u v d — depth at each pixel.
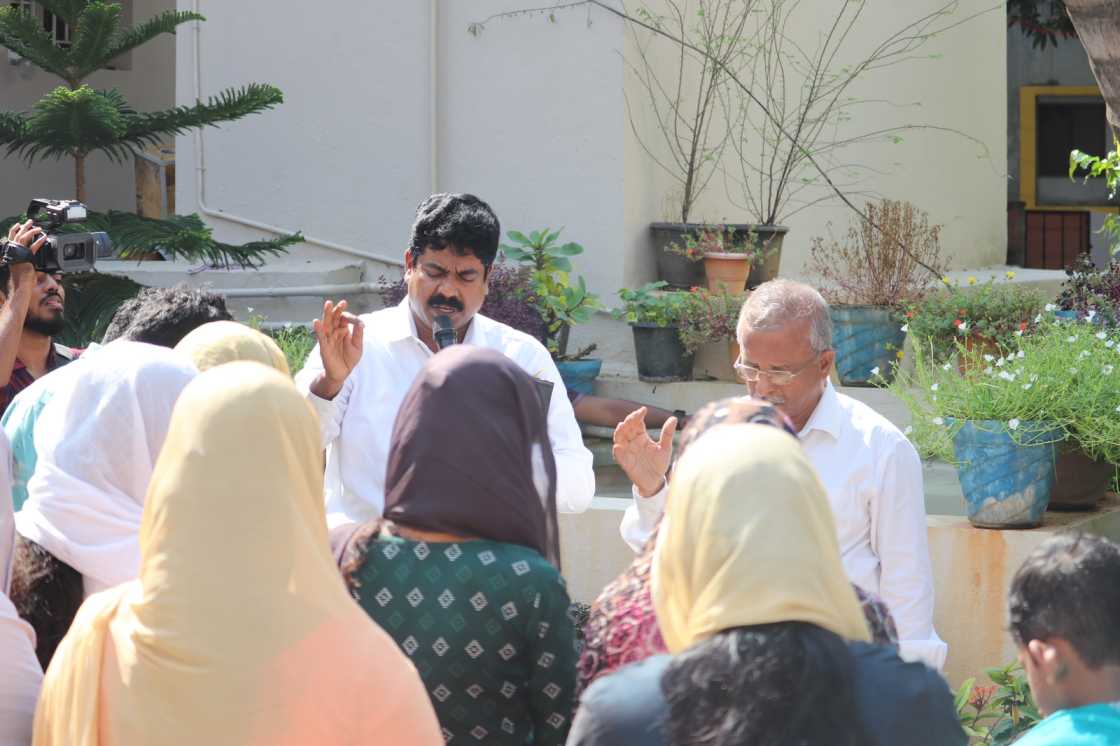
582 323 9.99
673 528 2.80
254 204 11.98
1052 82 21.92
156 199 14.76
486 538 3.41
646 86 10.85
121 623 3.00
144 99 15.14
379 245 11.62
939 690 2.71
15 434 5.10
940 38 13.73
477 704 3.40
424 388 3.46
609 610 3.25
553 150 10.95
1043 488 6.48
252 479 2.90
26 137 9.57
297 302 11.38
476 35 11.16
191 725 2.87
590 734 2.69
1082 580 3.01
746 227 10.66
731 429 2.86
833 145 12.42
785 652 2.58
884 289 9.44
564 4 10.81
